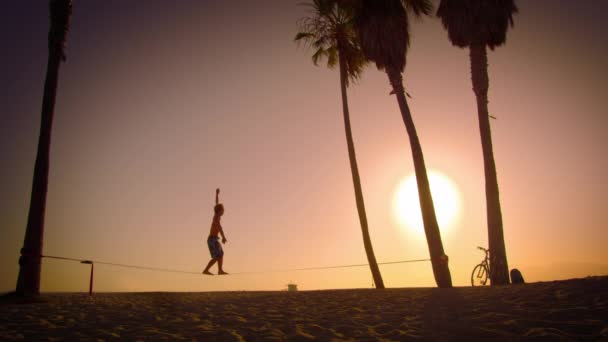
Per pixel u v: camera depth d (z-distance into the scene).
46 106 12.60
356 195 20.50
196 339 6.13
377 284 19.31
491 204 16.08
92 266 13.33
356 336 6.12
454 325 6.34
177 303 9.82
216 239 12.66
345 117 21.48
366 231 20.02
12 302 10.33
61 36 13.09
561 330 5.52
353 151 20.97
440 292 10.08
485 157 16.53
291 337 6.19
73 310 8.57
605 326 5.45
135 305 9.41
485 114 16.88
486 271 17.89
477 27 17.06
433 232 16.56
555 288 8.20
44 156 12.31
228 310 8.74
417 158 17.31
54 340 5.91
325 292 12.02
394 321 7.04
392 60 18.12
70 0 13.41
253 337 6.23
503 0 17.08
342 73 21.88
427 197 16.89
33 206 11.91
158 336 6.26
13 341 5.79
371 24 18.22
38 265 11.55
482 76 17.05
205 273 12.43
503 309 7.07
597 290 7.45
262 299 10.59
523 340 5.23
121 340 6.02
